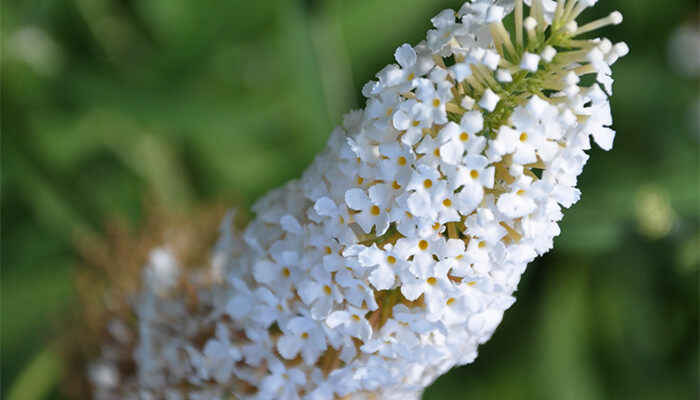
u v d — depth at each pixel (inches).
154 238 20.1
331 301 16.1
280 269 16.4
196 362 17.3
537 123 15.4
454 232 15.8
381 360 16.2
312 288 16.1
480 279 15.8
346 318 16.1
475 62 15.3
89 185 24.5
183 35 23.9
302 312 16.2
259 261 16.4
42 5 24.0
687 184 24.5
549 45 15.6
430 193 15.4
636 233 24.8
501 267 15.9
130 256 20.1
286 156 24.8
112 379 19.6
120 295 19.7
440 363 16.4
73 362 20.1
